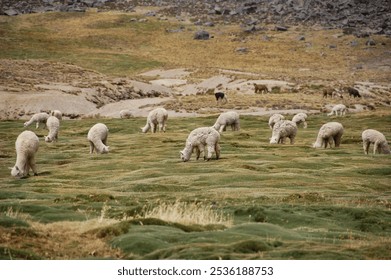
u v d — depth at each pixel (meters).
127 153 100.88
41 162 93.56
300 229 46.06
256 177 74.56
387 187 72.06
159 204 53.91
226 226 44.00
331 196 63.34
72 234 40.47
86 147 112.38
